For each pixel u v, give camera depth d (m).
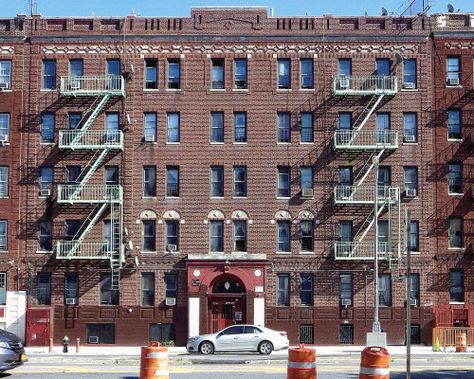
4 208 60.19
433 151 60.69
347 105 60.81
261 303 58.91
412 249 60.16
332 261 59.78
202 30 61.09
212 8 61.28
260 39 61.03
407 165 60.50
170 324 59.28
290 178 60.38
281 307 59.31
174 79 61.06
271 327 59.12
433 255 60.06
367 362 22.98
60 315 59.25
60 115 60.69
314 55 61.09
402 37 61.25
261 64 61.06
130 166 60.22
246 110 60.75
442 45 61.41
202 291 58.84
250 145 60.50
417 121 60.78
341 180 60.62
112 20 61.22
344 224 60.31
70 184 60.41
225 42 61.06
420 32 61.31
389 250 59.09
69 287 59.75
